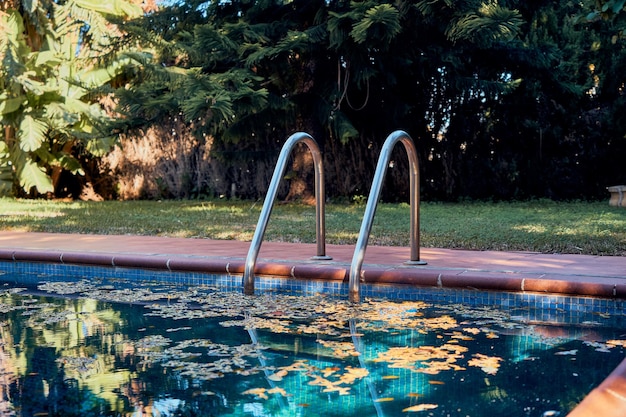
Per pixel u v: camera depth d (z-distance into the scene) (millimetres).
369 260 4059
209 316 3041
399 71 11391
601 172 11672
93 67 13141
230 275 3975
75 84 12039
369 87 11430
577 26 11414
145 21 11203
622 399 1071
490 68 11469
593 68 11461
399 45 10414
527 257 4156
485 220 7266
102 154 13195
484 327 2777
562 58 11523
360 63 10031
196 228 6570
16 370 2152
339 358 2275
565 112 11555
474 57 11266
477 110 11914
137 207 10594
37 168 13086
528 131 11805
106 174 14109
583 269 3568
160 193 13562
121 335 2676
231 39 9891
